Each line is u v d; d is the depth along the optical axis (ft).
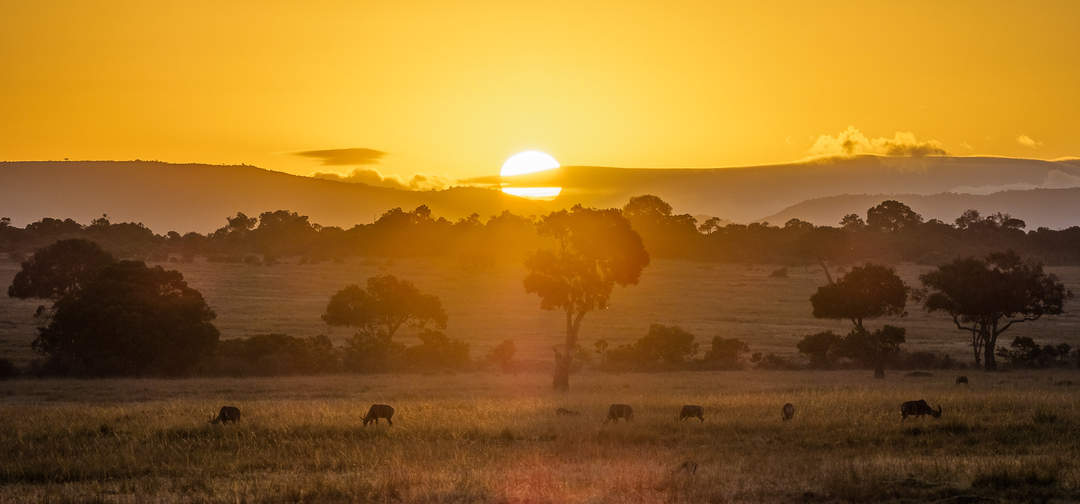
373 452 139.33
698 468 122.21
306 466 131.13
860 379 345.31
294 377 375.86
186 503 106.32
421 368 417.08
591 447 145.48
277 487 113.19
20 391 296.71
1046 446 140.36
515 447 147.74
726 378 357.61
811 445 148.36
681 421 174.19
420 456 138.10
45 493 111.65
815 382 325.01
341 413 187.32
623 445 150.30
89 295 389.39
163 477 123.54
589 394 269.23
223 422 169.48
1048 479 112.57
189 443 150.82
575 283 350.43
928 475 116.06
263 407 206.39
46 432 159.43
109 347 382.01
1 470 126.21
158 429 162.50
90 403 251.60
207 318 408.67
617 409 177.27
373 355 416.67
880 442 150.30
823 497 107.14
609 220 348.18
